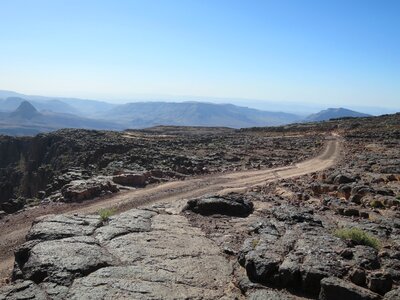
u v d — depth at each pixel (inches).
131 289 401.1
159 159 2101.4
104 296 384.2
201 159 2068.2
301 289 402.3
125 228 595.8
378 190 904.3
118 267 452.1
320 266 410.3
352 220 650.2
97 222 622.5
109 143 3179.1
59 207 1075.3
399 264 425.4
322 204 825.5
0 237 862.5
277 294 387.9
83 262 451.8
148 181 1434.5
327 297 371.2
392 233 573.3
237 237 575.8
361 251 450.0
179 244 543.8
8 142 4857.3
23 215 1031.6
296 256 439.2
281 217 634.8
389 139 2908.5
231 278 446.3
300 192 1027.3
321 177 1325.0
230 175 1595.7
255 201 845.2
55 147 3799.2
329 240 486.6
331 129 4338.1
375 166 1457.9
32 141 4475.9
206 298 396.2
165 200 1113.4
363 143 2751.0
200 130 6259.8
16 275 462.9
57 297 383.2
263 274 418.3
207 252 520.1
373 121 4645.7
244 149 2662.4
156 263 472.1
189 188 1295.5
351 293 363.9
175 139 3543.3
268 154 2372.0
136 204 1071.6
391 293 363.3
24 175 3966.5
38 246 494.9
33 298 381.1
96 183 1258.6
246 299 394.0
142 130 5999.0
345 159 2018.9
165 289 406.6
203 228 633.0
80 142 3533.5
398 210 743.7
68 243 510.9
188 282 428.5
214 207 725.9
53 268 435.8
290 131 4643.2
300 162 1998.0
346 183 1083.9
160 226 627.5
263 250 461.4
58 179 1589.6
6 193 3661.4
